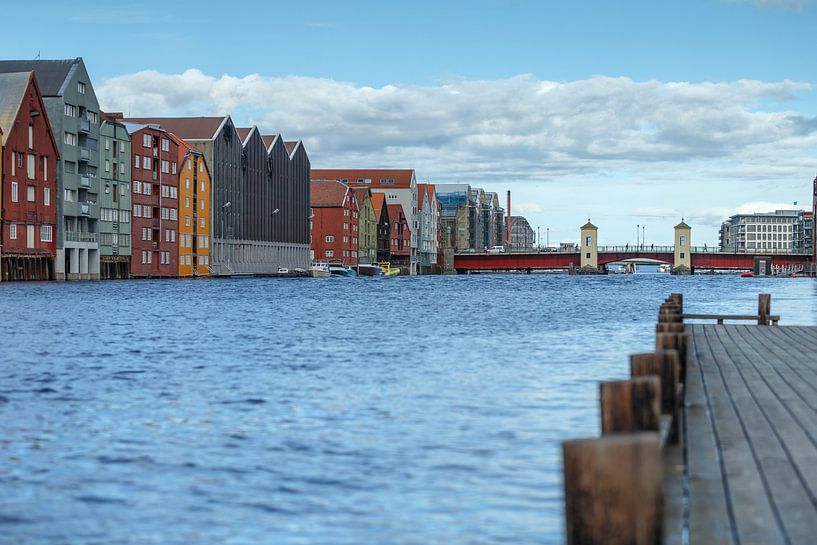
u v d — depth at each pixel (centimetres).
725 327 5703
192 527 1744
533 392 3362
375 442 2477
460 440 2491
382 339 5800
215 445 2466
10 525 1766
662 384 2009
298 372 4050
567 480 1014
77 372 4091
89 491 2003
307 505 1872
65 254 19000
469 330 6612
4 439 2567
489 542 1617
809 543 1260
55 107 18775
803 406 2466
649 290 17175
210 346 5328
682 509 1463
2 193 17038
